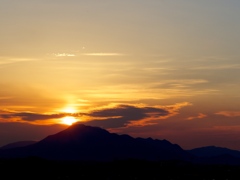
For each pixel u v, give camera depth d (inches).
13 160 5506.9
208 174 5639.8
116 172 5506.9
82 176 5049.2
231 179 5191.9
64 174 5152.6
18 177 4781.0
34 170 5196.9
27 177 4817.9
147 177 5162.4
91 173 5344.5
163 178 5108.3
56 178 4825.3
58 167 5511.8
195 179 5068.9
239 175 5629.9
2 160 5506.9
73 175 5108.3
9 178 4675.2
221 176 5457.7
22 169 5162.4
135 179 4940.9
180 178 5132.9
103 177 5049.2
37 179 4719.5
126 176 5191.9
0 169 5039.4
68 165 5787.4
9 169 5078.7
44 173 5113.2
